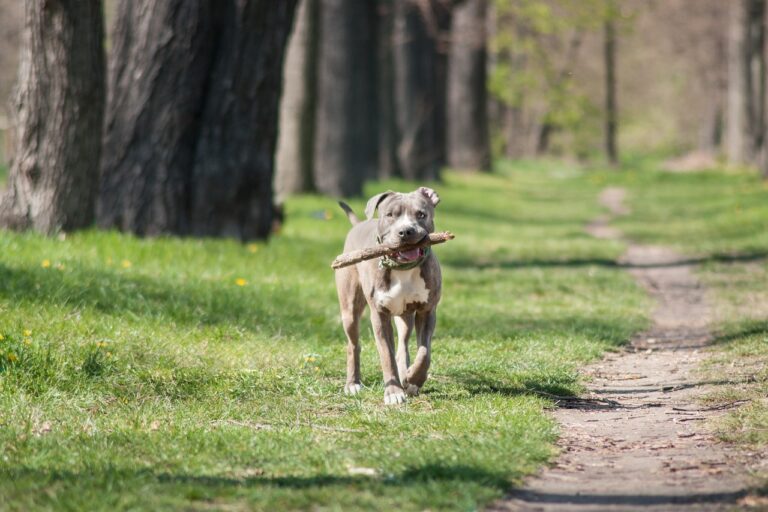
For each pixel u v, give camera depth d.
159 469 6.90
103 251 15.12
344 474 6.83
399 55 42.69
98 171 16.19
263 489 6.34
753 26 50.88
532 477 7.04
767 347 11.66
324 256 19.05
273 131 19.09
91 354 9.70
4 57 54.47
